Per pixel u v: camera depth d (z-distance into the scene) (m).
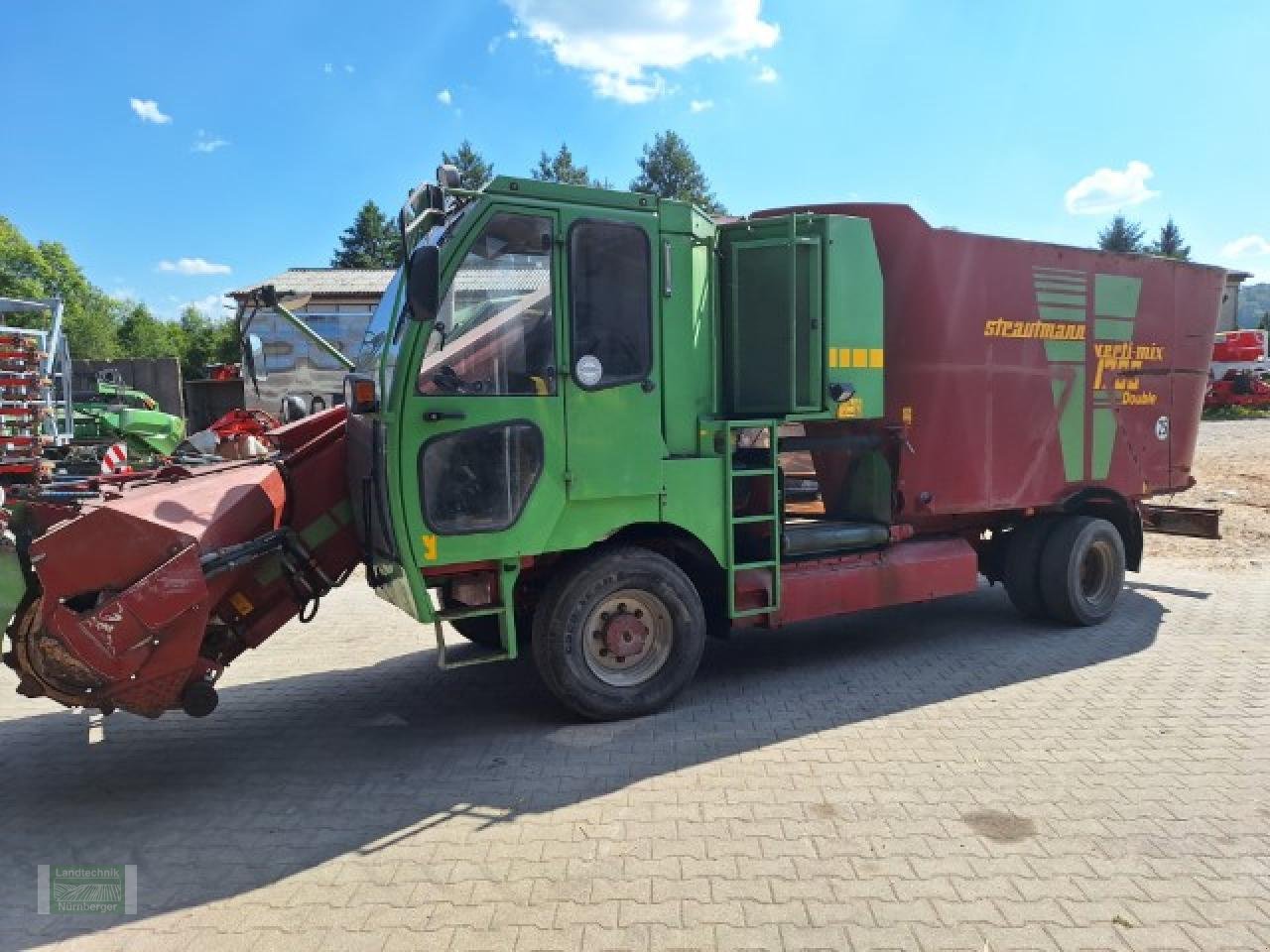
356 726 5.21
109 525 3.87
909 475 6.27
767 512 5.63
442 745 4.85
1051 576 6.99
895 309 6.18
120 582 3.90
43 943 3.06
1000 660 6.23
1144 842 3.58
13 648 4.09
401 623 7.80
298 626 7.69
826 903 3.17
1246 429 23.53
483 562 4.71
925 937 2.96
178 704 4.17
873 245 5.90
